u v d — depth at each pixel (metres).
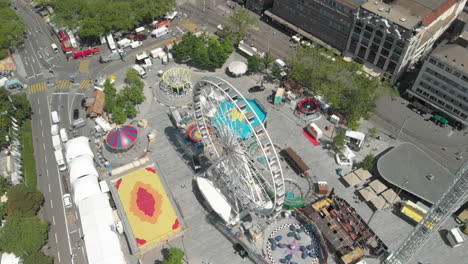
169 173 145.00
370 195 133.88
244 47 191.62
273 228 129.38
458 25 186.25
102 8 196.62
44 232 124.94
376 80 158.00
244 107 113.62
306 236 126.75
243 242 122.69
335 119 159.00
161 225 125.69
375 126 159.00
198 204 136.00
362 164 141.12
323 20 183.25
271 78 180.25
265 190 130.00
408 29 151.62
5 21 198.25
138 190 133.75
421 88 159.50
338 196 137.12
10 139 152.38
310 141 154.38
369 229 125.25
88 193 131.50
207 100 142.88
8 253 119.50
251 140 134.38
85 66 189.00
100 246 116.62
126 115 160.12
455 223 128.62
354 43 175.50
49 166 148.12
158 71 184.38
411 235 106.06
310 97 171.75
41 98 174.12
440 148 150.25
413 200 134.62
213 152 140.25
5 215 130.12
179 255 114.81
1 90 160.62
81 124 160.38
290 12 197.00
